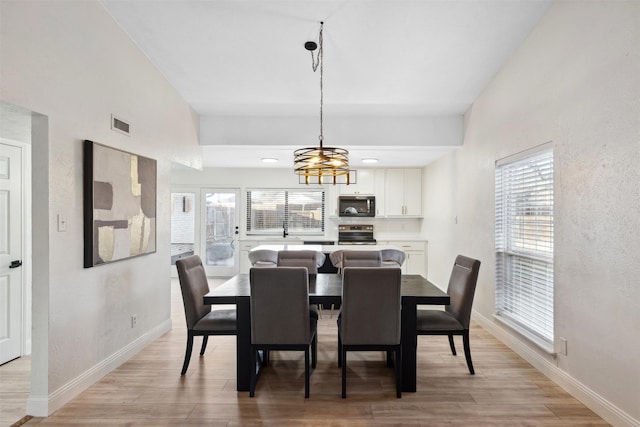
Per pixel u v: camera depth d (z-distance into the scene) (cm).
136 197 308
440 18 281
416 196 664
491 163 370
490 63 341
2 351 294
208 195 699
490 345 341
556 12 262
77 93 241
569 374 251
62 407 231
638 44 191
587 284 232
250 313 252
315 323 290
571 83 245
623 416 203
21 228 308
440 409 231
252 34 300
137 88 314
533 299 310
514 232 340
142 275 328
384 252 427
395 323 245
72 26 236
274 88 384
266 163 620
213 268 700
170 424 215
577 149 240
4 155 294
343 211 662
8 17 189
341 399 244
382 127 452
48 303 219
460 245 464
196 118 442
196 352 325
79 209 245
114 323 287
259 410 230
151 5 268
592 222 226
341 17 280
